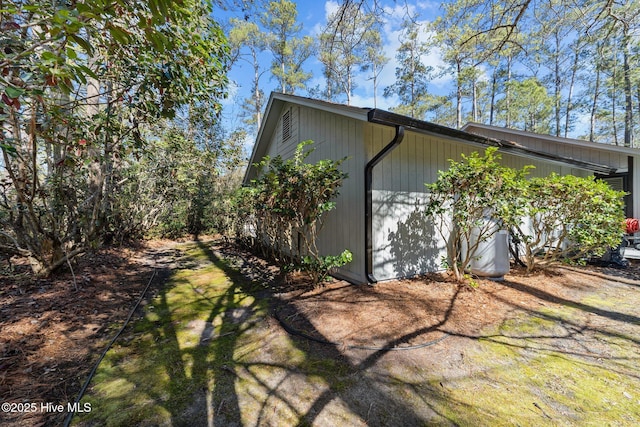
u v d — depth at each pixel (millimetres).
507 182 3715
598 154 7629
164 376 2143
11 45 1877
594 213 4258
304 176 4031
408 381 2021
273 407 1786
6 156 3348
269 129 8250
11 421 1675
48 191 4469
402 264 4578
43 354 2453
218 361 2348
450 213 4602
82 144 3486
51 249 4516
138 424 1656
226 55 4262
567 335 2709
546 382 1998
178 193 10445
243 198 6418
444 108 20469
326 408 1767
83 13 1424
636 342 2574
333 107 4160
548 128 18000
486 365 2213
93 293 4098
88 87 5488
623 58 9477
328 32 4355
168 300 4000
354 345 2535
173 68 3480
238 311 3537
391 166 4477
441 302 3516
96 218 4926
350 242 4621
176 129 9141
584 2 3820
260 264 6418
